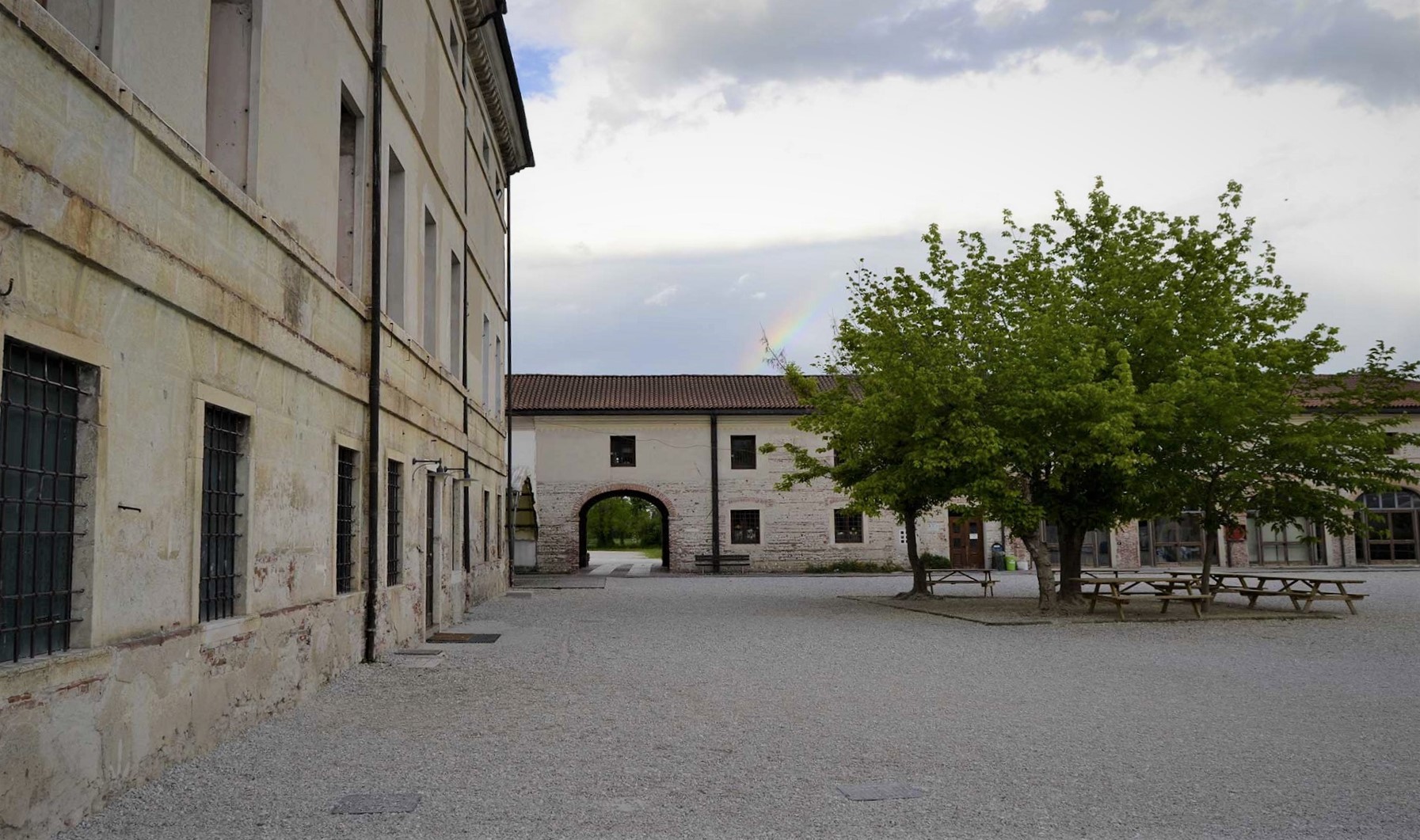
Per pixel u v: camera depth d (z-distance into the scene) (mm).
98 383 5816
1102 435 17828
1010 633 16297
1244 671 11852
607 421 39031
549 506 38625
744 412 38875
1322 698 9852
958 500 39531
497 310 26453
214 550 7727
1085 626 17312
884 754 7277
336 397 10703
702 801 5980
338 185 10961
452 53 18609
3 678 4793
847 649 13953
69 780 5379
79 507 5742
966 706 9352
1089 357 18281
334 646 10617
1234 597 24234
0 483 5086
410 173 14438
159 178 6551
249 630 8055
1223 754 7316
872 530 39000
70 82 5469
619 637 15461
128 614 6152
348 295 10930
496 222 26094
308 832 5324
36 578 5402
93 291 5750
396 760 7043
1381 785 6406
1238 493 19875
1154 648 14203
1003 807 5879
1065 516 20766
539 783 6406
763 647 14219
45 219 5180
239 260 7926
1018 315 20484
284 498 9055
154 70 6656
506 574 27406
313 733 7965
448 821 5547
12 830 4848
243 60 8430
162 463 6598
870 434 21266
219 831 5332
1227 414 18938
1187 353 20047
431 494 16359
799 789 6293
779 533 38844
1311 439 18828
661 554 57125
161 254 6516
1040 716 8820
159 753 6484
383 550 12508
